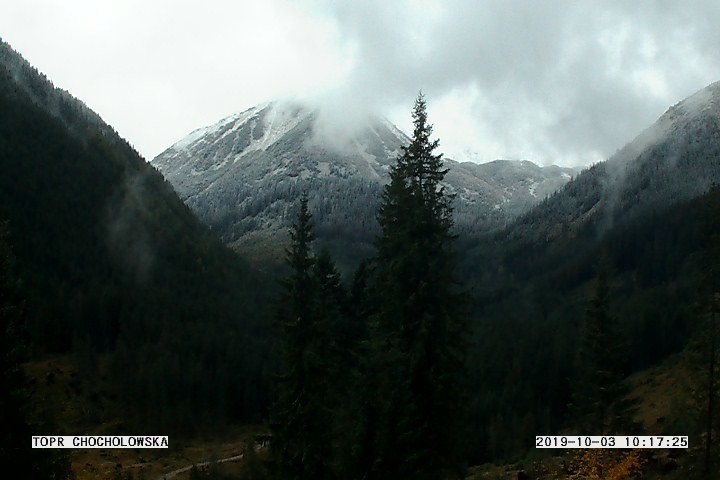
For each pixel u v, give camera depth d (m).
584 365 48.34
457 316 24.72
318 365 27.45
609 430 46.44
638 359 114.62
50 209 175.88
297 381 27.47
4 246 24.28
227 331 150.88
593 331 47.56
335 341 32.25
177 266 191.00
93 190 199.25
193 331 145.88
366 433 20.50
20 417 22.81
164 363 122.31
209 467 77.31
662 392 82.38
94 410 107.69
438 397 23.55
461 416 25.53
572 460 32.03
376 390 20.92
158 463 91.19
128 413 111.56
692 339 37.88
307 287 28.45
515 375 113.62
